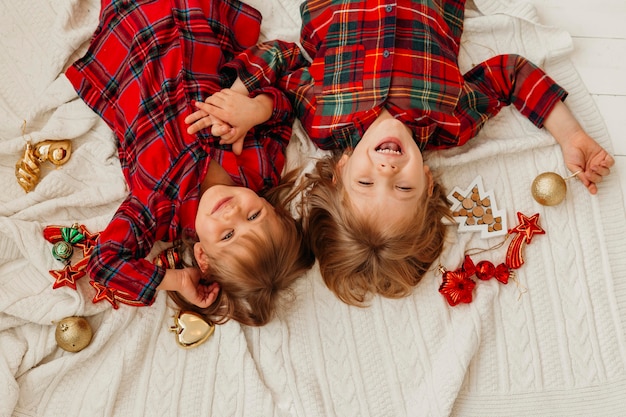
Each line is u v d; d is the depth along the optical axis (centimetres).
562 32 154
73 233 144
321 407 142
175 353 145
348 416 143
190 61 143
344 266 140
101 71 148
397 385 145
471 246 152
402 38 141
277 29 157
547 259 152
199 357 145
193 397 142
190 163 140
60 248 142
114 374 141
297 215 150
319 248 144
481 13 157
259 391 141
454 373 143
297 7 157
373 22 140
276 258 134
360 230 134
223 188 133
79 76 147
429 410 142
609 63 157
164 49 144
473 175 154
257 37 155
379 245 135
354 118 139
